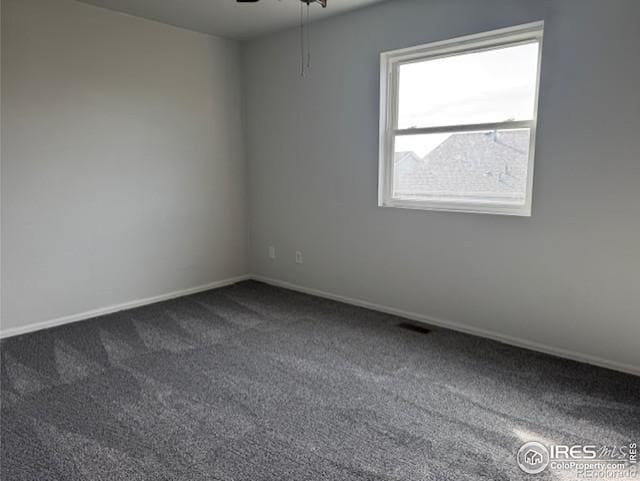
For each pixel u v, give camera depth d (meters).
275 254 4.68
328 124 3.98
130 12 3.64
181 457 1.95
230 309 3.93
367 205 3.82
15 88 3.17
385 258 3.77
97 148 3.64
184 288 4.38
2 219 3.21
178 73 4.09
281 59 4.24
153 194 4.04
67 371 2.75
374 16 3.52
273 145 4.47
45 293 3.47
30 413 2.29
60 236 3.51
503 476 1.83
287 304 4.07
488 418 2.23
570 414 2.26
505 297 3.13
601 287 2.73
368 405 2.36
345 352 3.02
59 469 1.88
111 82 3.66
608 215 2.66
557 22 2.70
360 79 3.69
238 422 2.21
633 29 2.46
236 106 4.61
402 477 1.83
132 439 2.07
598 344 2.78
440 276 3.45
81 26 3.44
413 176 3.59
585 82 2.64
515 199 3.08
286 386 2.57
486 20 2.98
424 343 3.17
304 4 3.43
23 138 3.25
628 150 2.54
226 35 4.32
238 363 2.86
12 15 3.11
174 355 2.98
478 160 3.22
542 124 2.82
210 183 4.48
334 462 1.92
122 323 3.59
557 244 2.86
